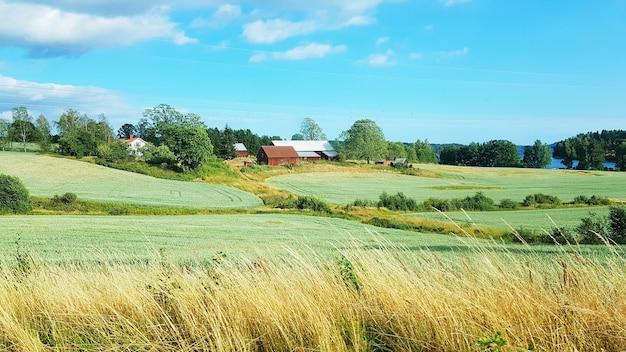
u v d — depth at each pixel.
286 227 42.34
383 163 122.25
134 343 4.02
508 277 4.24
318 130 167.00
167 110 127.00
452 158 151.25
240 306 4.36
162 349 4.00
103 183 70.00
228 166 90.88
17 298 5.47
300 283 4.78
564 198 68.12
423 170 112.06
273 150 112.62
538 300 3.86
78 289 5.30
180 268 5.79
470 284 4.24
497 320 3.67
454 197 72.12
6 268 6.80
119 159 87.44
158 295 4.91
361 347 3.72
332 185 85.94
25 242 30.48
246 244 28.91
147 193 64.62
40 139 115.94
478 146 148.62
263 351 4.07
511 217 49.75
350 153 125.00
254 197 67.00
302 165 108.19
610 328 3.45
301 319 4.04
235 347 3.91
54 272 6.58
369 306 4.27
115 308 4.84
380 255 5.02
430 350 3.69
